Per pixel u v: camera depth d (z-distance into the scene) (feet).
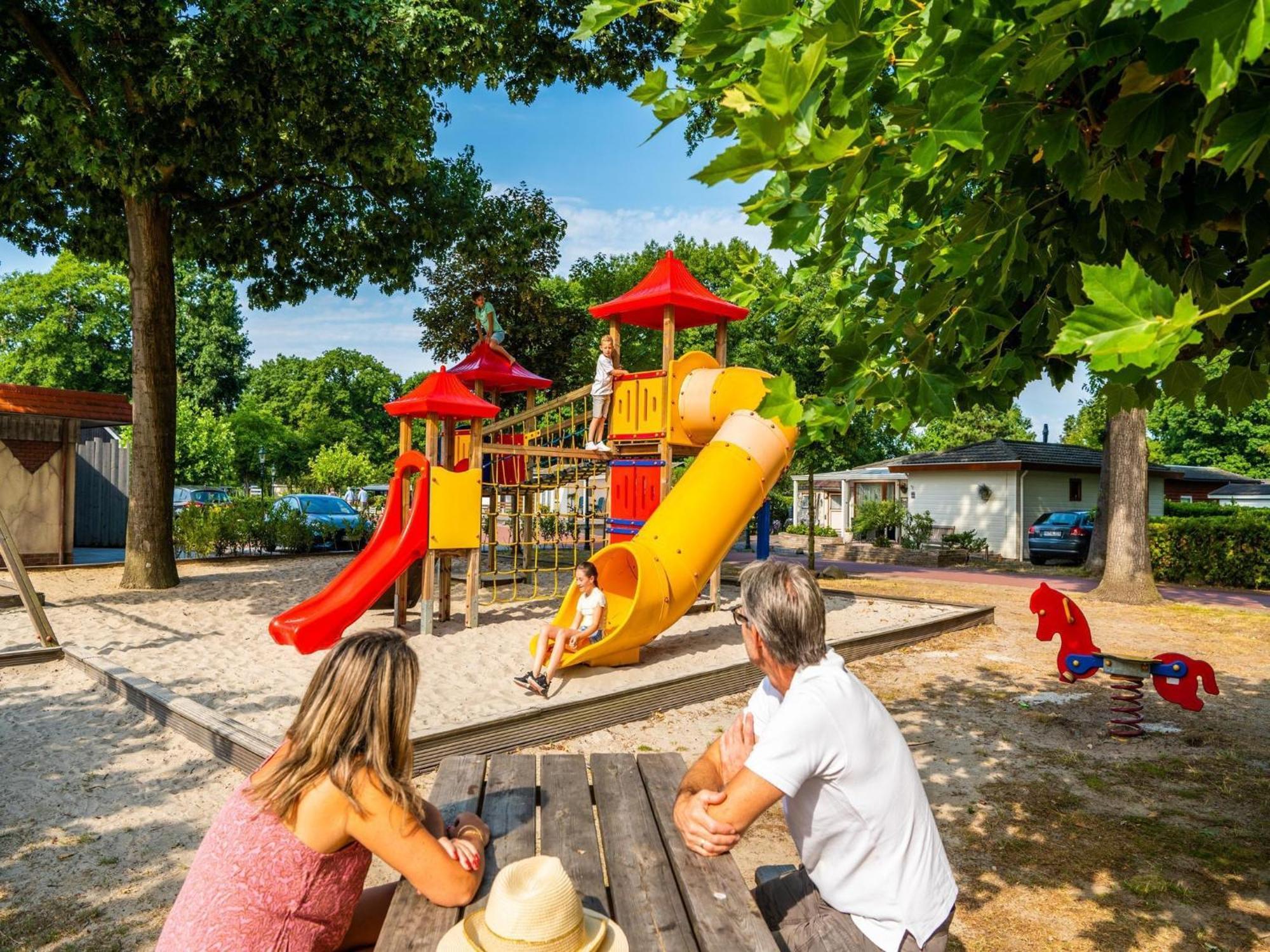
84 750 20.67
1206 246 8.99
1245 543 67.67
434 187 56.95
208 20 37.35
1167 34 3.94
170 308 48.62
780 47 4.51
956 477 105.19
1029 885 14.38
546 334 97.50
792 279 11.39
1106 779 19.80
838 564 89.76
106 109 38.70
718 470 32.91
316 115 41.39
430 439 35.45
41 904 13.35
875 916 7.09
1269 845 16.10
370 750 7.15
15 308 150.20
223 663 28.68
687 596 30.32
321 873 7.11
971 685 29.50
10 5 40.91
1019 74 6.36
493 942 6.40
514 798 9.98
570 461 48.39
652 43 55.16
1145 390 8.60
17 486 56.85
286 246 59.36
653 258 119.14
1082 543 86.38
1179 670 23.20
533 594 43.57
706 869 8.07
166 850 15.40
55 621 36.45
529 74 56.18
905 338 9.11
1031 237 8.64
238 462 177.99
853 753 7.03
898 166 6.53
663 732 23.48
